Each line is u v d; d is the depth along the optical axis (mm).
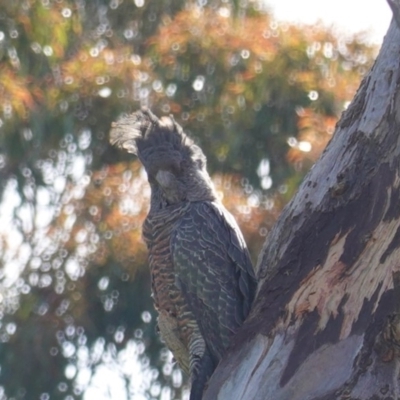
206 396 7137
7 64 15641
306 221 7410
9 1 15633
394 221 6883
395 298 6703
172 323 8281
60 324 15945
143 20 18328
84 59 16469
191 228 8133
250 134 16000
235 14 16969
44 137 16047
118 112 16156
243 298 7883
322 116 15711
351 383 6656
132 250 15250
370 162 7254
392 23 7676
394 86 7371
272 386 6898
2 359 16016
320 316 6926
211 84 16266
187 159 8609
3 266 16281
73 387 15977
